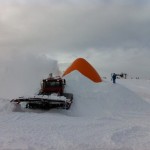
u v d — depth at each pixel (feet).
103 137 32.27
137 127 38.68
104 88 66.85
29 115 44.19
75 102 59.57
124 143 30.35
